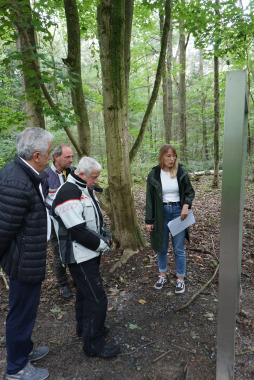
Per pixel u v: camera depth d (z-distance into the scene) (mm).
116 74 3240
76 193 1865
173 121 18219
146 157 10688
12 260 1669
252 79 8555
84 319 2000
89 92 6688
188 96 14477
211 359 2033
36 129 1716
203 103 14430
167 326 2420
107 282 3191
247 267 3447
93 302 1952
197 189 8562
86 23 5934
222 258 1581
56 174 2756
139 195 7777
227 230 1540
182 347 2166
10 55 3125
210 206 6438
